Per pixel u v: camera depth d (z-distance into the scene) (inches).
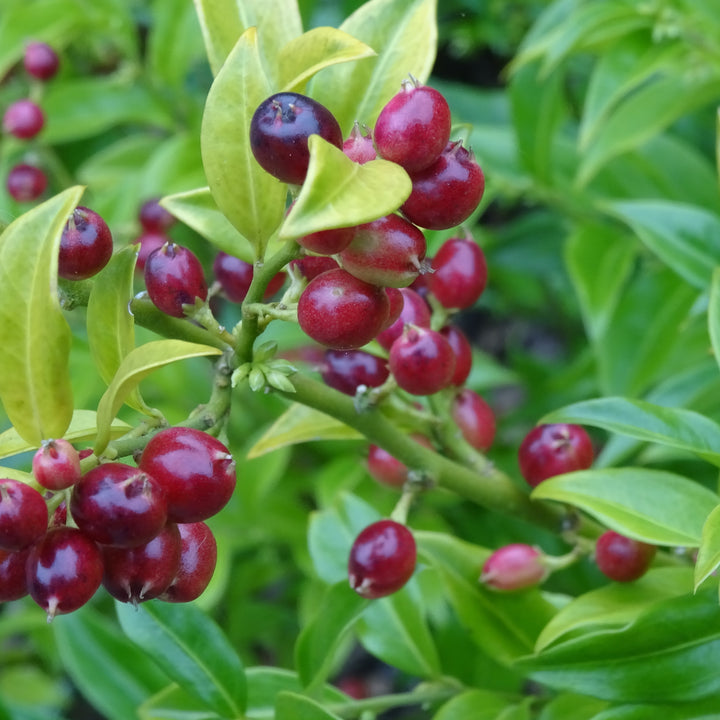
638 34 11.4
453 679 9.4
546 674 8.1
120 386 6.6
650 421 8.1
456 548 9.0
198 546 7.0
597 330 11.9
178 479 6.6
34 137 14.0
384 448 8.1
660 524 8.0
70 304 7.4
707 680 7.9
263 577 16.0
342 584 8.4
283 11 7.8
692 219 10.4
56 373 6.8
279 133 6.4
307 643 8.5
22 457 13.4
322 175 6.1
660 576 8.5
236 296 8.1
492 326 23.1
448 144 6.7
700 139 16.4
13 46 14.4
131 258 7.1
